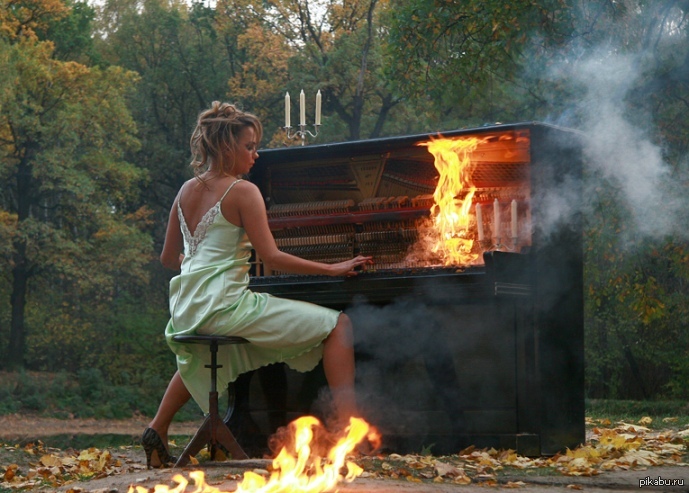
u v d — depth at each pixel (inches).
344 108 1407.5
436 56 607.5
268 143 1444.4
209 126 179.6
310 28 1396.4
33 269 1364.4
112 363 1366.9
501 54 556.7
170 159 1578.5
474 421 188.1
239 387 209.9
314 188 218.2
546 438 182.7
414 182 208.4
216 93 1615.4
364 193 213.2
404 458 178.7
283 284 190.5
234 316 171.6
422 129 1314.0
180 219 181.8
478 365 188.7
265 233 175.3
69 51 1508.4
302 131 231.5
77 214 1312.7
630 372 803.4
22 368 1240.2
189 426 1000.9
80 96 1291.8
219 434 172.1
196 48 1647.4
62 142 1285.7
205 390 181.3
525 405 183.2
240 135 179.9
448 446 190.1
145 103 1614.2
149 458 181.3
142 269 1471.5
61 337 1362.0
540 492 145.7
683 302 689.6
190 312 173.2
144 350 1392.7
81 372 1253.7
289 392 206.1
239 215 176.1
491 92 717.3
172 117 1642.5
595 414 349.7
